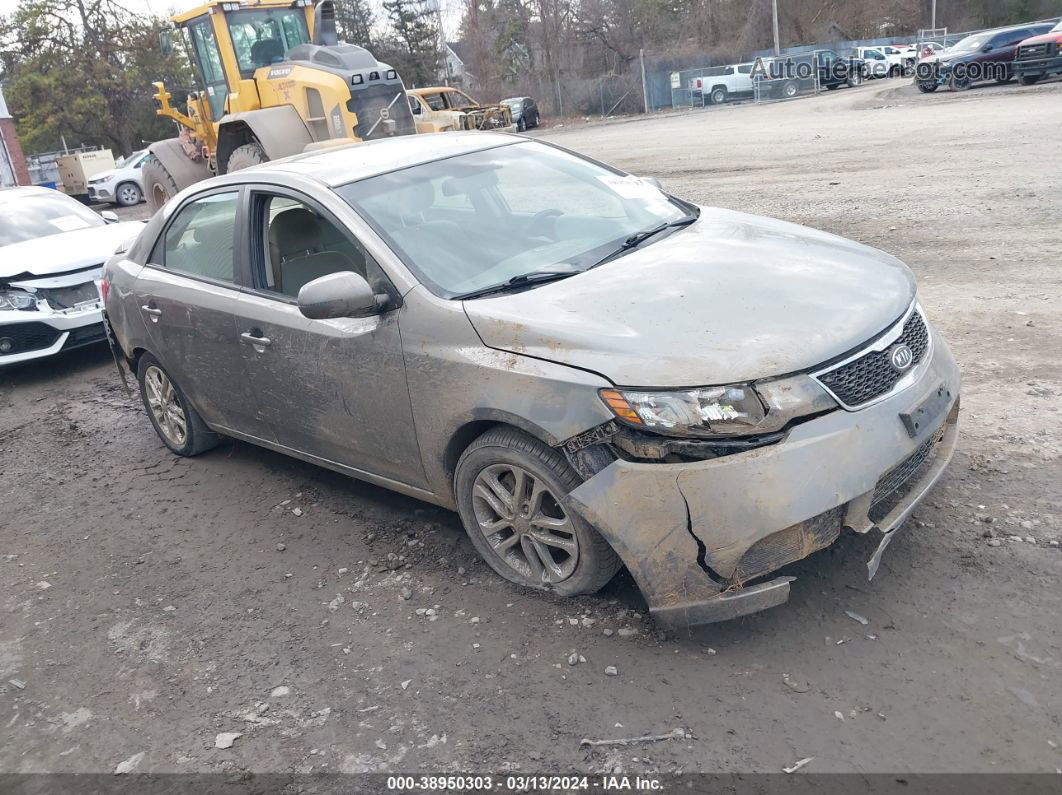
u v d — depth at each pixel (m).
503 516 3.58
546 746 2.84
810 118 23.44
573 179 4.65
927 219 9.41
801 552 2.96
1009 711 2.71
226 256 4.67
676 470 2.94
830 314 3.17
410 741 2.96
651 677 3.07
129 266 5.47
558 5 53.84
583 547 3.29
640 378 2.97
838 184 12.22
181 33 14.31
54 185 37.91
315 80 12.77
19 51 50.81
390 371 3.72
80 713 3.37
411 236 3.89
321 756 2.95
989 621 3.10
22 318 7.70
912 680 2.88
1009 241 8.15
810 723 2.77
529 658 3.26
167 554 4.51
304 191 4.20
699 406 2.90
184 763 3.01
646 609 3.42
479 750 2.87
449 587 3.81
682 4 57.38
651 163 17.52
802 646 3.11
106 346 9.12
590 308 3.31
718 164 16.08
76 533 4.91
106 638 3.85
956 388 3.48
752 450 2.90
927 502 3.86
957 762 2.56
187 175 15.16
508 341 3.32
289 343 4.18
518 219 4.17
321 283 3.57
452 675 3.24
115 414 6.91
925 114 20.00
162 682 3.48
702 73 41.16
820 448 2.92
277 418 4.54
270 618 3.80
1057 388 4.85
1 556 4.77
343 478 5.08
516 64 55.97
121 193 27.03
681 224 4.30
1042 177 10.81
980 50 24.88
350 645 3.52
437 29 60.19
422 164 4.42
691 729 2.82
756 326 3.09
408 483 4.02
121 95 51.69
